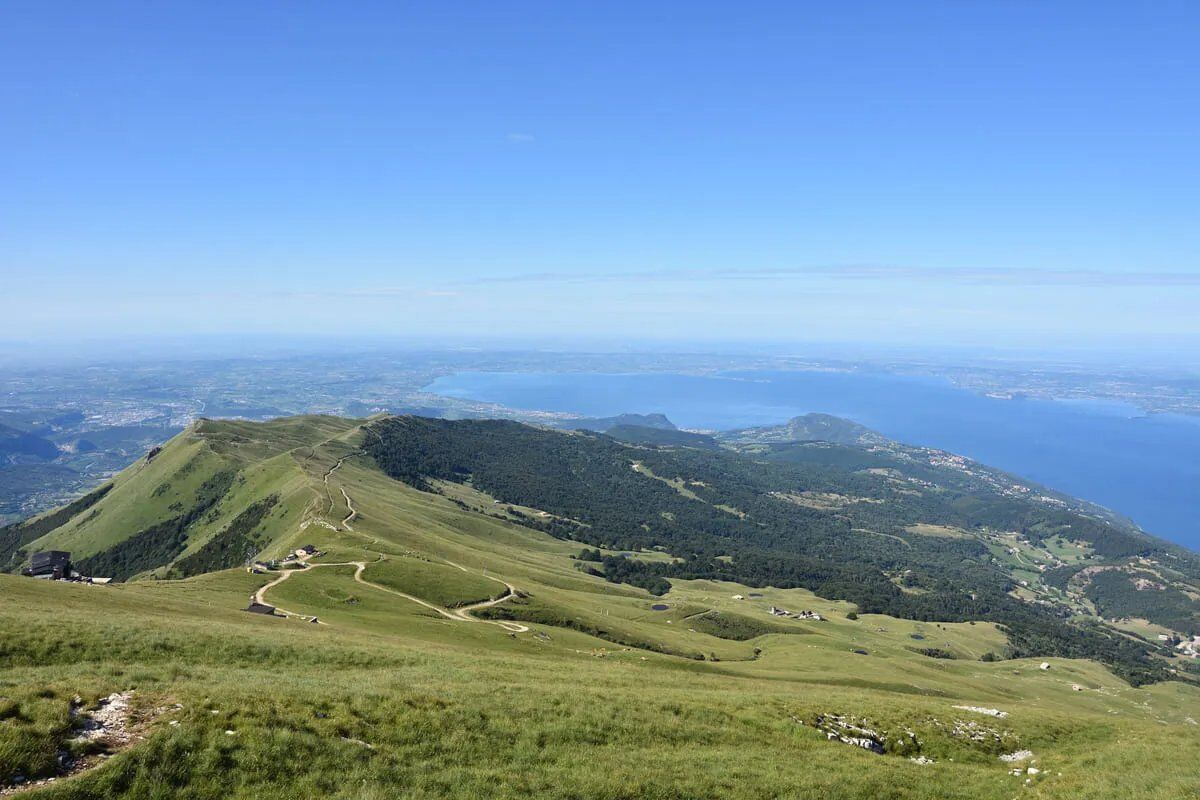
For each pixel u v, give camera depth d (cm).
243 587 10119
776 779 2805
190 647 3931
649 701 3716
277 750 2194
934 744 3916
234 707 2416
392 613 9788
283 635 5019
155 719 2258
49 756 1927
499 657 5572
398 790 2148
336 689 2931
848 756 3341
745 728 3550
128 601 6231
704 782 2647
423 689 3250
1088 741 4322
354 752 2317
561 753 2708
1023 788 3216
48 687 2356
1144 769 3291
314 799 2020
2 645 3369
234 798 1947
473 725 2817
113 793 1850
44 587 6003
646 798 2434
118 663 3475
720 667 10231
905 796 2905
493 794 2247
